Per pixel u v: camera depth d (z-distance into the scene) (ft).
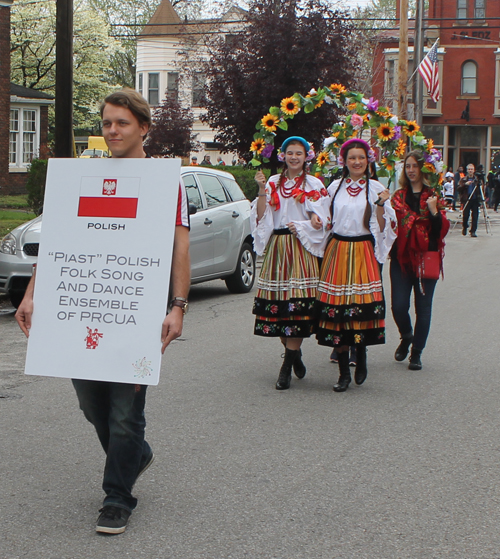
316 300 20.68
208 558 11.27
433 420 18.03
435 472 14.75
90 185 12.33
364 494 13.69
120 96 12.17
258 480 14.32
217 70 68.39
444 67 138.51
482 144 140.56
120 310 12.05
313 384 21.40
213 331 28.58
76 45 136.87
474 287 39.40
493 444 16.38
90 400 12.49
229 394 20.22
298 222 20.30
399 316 23.57
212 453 15.74
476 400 19.76
